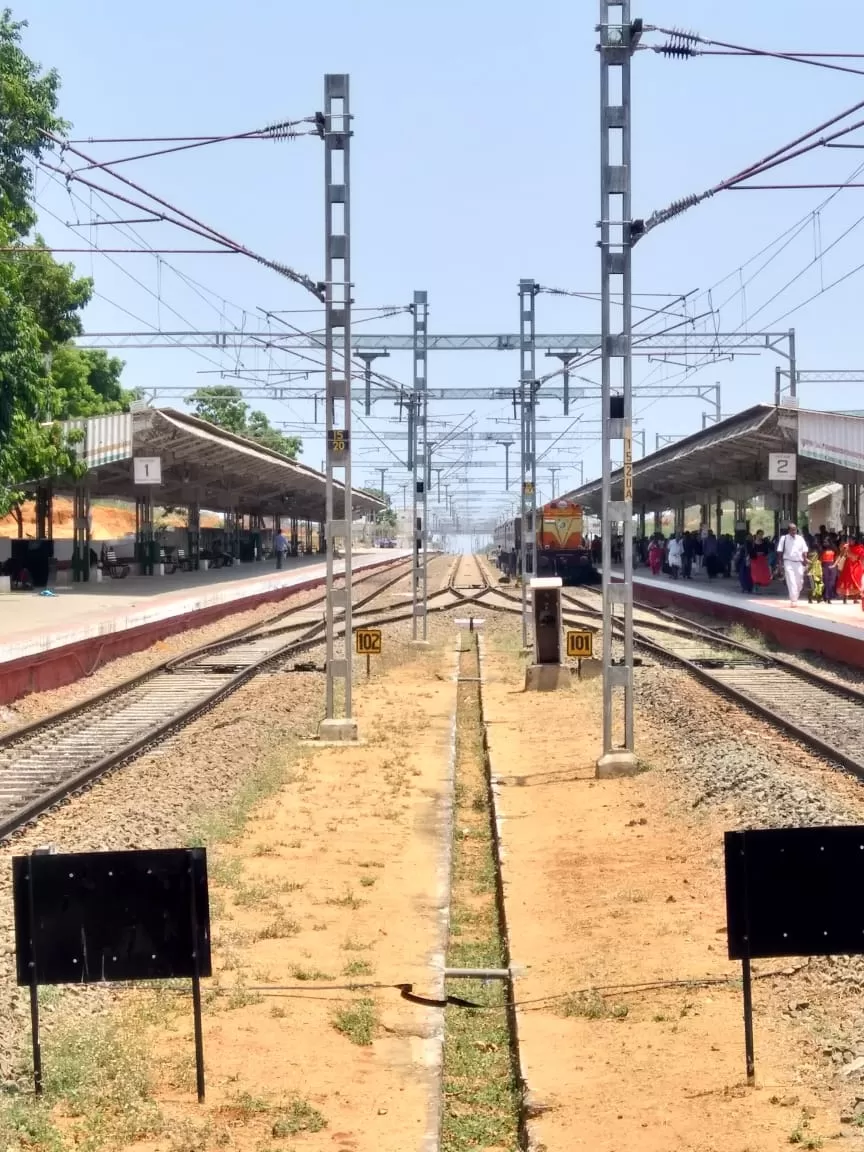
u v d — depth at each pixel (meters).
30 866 6.82
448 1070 7.84
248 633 33.81
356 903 10.66
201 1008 7.84
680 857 11.63
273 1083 7.20
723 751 15.70
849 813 12.37
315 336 32.41
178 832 12.39
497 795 14.89
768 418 32.94
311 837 12.81
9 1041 7.27
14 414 32.44
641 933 9.63
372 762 16.91
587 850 12.21
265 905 10.52
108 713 20.55
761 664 26.67
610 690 15.71
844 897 6.88
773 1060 7.21
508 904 10.70
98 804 13.71
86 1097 6.75
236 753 16.86
